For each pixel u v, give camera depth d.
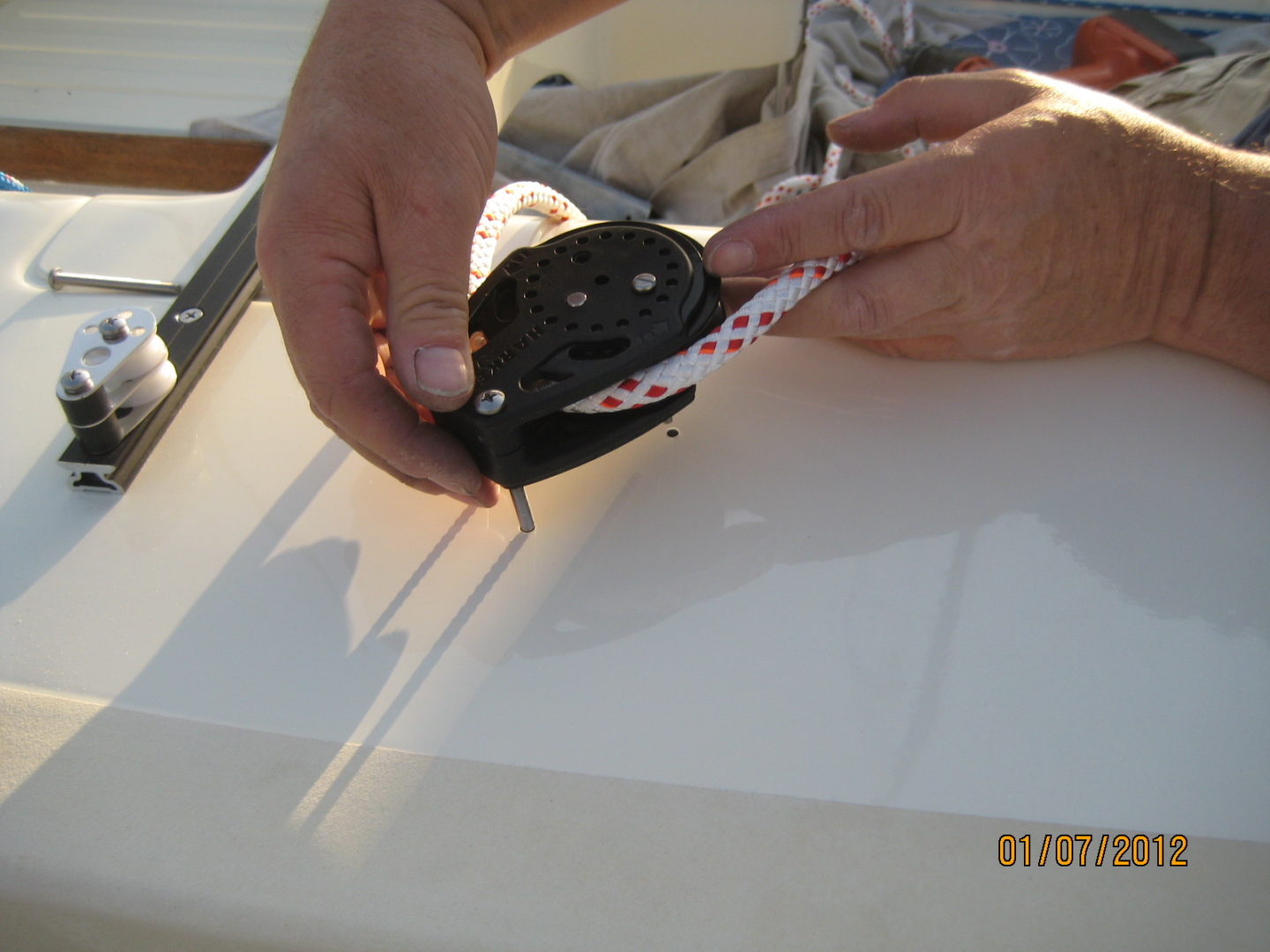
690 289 0.68
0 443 0.78
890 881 0.55
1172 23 1.50
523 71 1.24
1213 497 0.71
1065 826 0.57
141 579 0.69
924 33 1.54
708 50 1.24
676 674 0.63
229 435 0.78
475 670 0.64
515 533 0.71
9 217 0.97
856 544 0.69
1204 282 0.76
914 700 0.62
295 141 0.65
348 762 0.60
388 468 0.68
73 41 1.56
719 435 0.76
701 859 0.56
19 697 0.64
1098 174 0.73
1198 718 0.61
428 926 0.54
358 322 0.64
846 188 0.70
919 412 0.77
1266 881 0.55
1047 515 0.70
